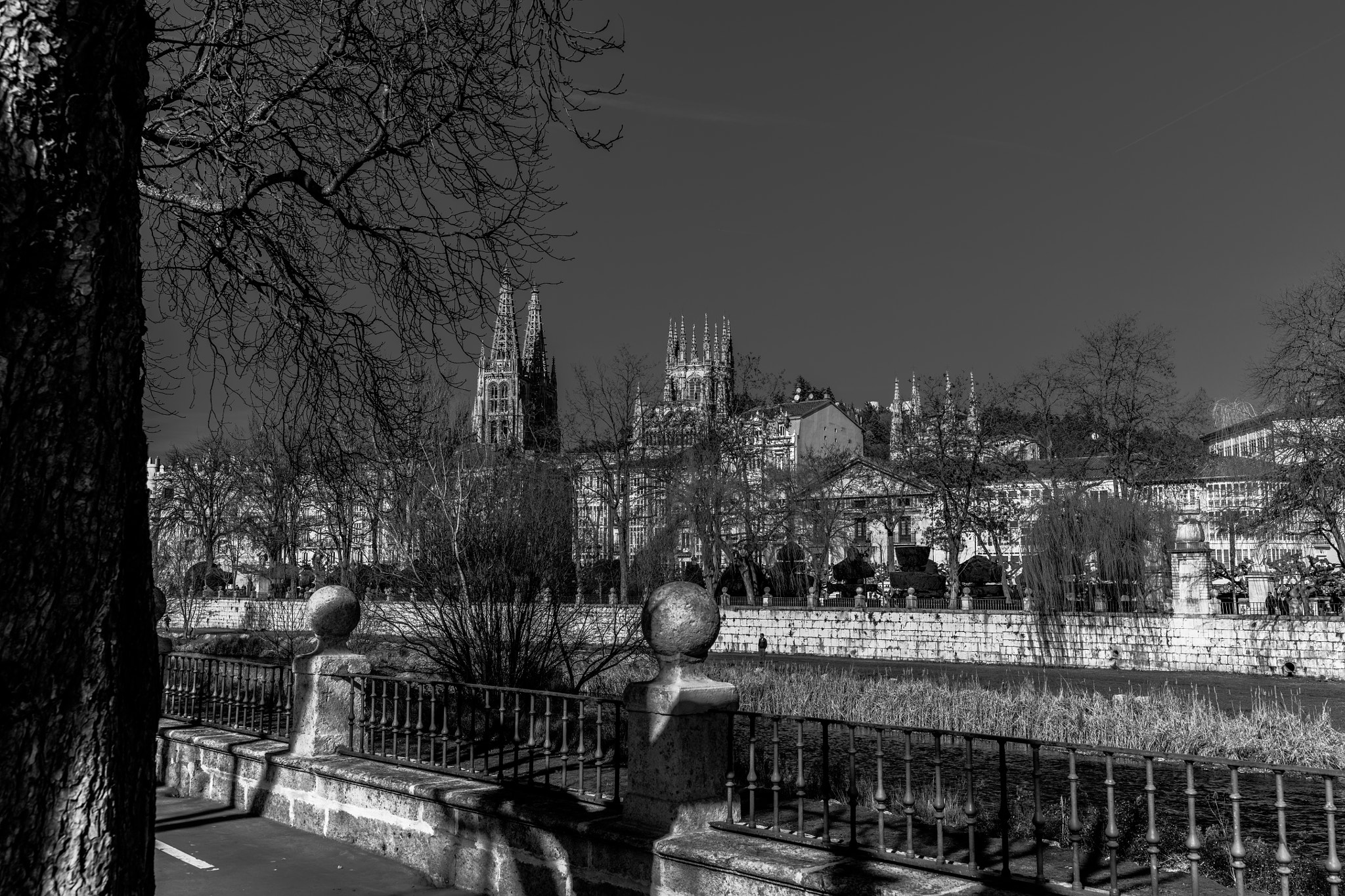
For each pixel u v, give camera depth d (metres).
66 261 2.42
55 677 2.38
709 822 6.08
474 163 10.66
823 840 5.70
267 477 33.09
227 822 8.91
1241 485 51.88
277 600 37.81
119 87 2.61
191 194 10.57
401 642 15.45
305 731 8.99
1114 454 53.72
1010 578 56.03
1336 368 41.16
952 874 5.12
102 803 2.47
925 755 17.53
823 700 23.78
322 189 10.38
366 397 11.30
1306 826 12.72
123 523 2.56
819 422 82.19
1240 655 38.62
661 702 6.04
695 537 57.22
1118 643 41.09
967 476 52.12
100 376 2.48
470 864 7.04
